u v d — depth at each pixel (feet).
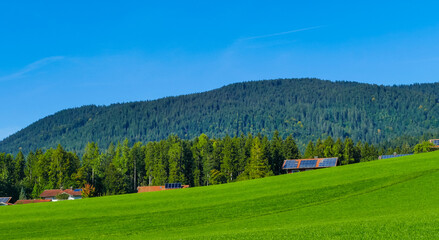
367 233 128.26
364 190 214.07
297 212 189.57
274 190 248.11
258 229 159.12
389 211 170.71
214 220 191.31
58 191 506.48
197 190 293.23
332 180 252.21
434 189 197.47
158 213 217.36
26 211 258.37
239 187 282.15
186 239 146.00
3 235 188.65
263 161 503.61
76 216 226.58
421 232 122.83
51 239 174.50
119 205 253.03
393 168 258.37
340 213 177.78
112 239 167.63
